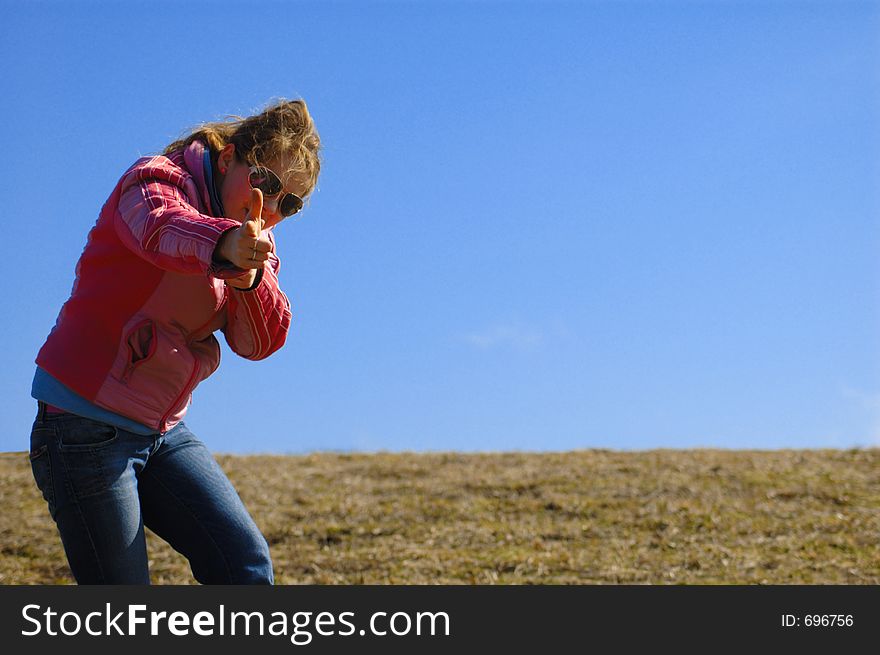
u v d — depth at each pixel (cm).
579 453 1489
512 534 1038
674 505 1148
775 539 1005
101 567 330
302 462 1426
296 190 356
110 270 330
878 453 1435
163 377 338
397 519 1107
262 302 351
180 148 348
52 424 329
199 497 351
